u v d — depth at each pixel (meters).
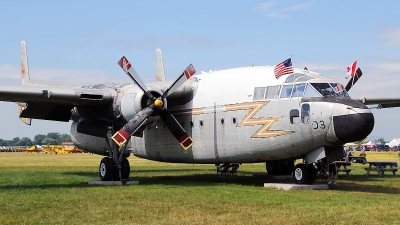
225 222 9.43
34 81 21.91
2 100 16.94
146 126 18.08
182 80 16.83
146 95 16.98
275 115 15.62
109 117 17.69
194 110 18.30
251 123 16.23
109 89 17.81
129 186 16.38
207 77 18.58
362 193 14.23
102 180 17.75
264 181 19.20
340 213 10.35
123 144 16.50
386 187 16.38
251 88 16.56
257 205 11.51
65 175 22.81
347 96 15.34
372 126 14.15
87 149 22.23
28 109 18.53
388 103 22.05
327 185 15.73
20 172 25.23
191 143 17.44
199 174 24.05
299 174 15.84
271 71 16.72
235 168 19.31
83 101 17.16
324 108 14.48
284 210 10.77
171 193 13.96
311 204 11.65
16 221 9.48
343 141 14.37
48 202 11.97
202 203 11.82
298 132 15.02
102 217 9.93
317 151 15.24
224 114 17.17
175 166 33.12
